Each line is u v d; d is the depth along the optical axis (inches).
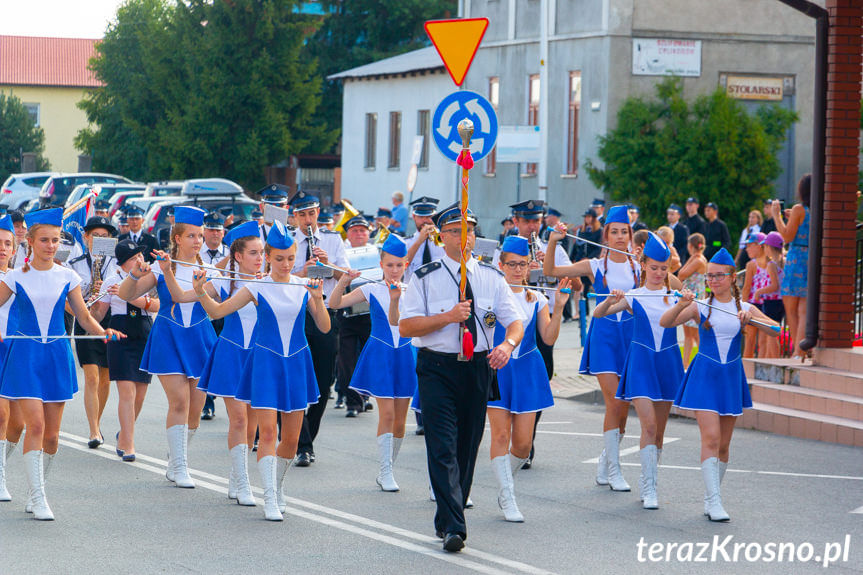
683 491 480.4
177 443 480.1
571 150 1556.3
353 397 670.5
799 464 542.6
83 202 650.2
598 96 1478.8
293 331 424.8
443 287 381.1
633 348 463.2
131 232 796.0
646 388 454.3
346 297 492.7
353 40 2815.0
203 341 491.2
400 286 468.1
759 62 1494.8
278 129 2322.8
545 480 501.4
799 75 1509.6
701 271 757.9
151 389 785.6
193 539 392.5
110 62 2807.6
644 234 513.7
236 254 445.1
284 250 423.8
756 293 761.6
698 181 1327.5
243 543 388.2
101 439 563.5
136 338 530.0
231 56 2335.1
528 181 1644.9
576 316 1192.2
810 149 1517.0
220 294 482.9
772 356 744.3
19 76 3614.7
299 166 2539.4
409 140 1953.7
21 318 423.5
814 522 427.5
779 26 1498.5
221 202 1300.4
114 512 430.3
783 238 725.9
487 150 509.7
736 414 436.8
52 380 425.1
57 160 3644.2
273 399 418.3
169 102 2434.8
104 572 351.9
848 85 686.5
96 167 2824.8
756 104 1497.3
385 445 476.7
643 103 1369.3
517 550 383.2
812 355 698.2
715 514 427.5
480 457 559.5
